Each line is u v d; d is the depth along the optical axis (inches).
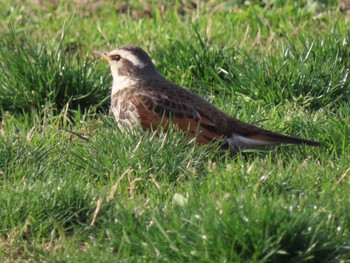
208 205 370.3
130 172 431.5
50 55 559.2
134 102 491.8
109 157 448.5
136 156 443.5
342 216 379.9
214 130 474.9
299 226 357.4
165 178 434.0
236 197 381.1
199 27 650.8
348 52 567.5
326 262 357.4
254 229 353.1
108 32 665.0
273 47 596.7
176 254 358.9
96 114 532.4
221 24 659.4
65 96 551.8
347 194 406.6
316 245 356.2
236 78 564.7
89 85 556.4
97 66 591.5
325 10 688.4
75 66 581.6
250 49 604.7
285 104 536.1
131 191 422.3
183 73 578.9
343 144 472.4
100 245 377.1
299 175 427.8
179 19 673.0
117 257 361.1
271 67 550.3
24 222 400.2
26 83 549.6
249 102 543.2
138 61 512.1
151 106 487.2
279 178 422.3
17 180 438.0
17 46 564.7
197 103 485.7
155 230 368.5
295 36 633.0
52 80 548.7
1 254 381.4
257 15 677.3
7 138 470.3
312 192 403.5
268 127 505.0
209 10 699.4
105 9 713.0
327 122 503.2
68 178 424.5
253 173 426.0
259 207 361.7
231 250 352.5
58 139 491.2
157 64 592.7
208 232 356.2
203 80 573.3
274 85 543.2
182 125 478.6
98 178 446.0
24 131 498.9
